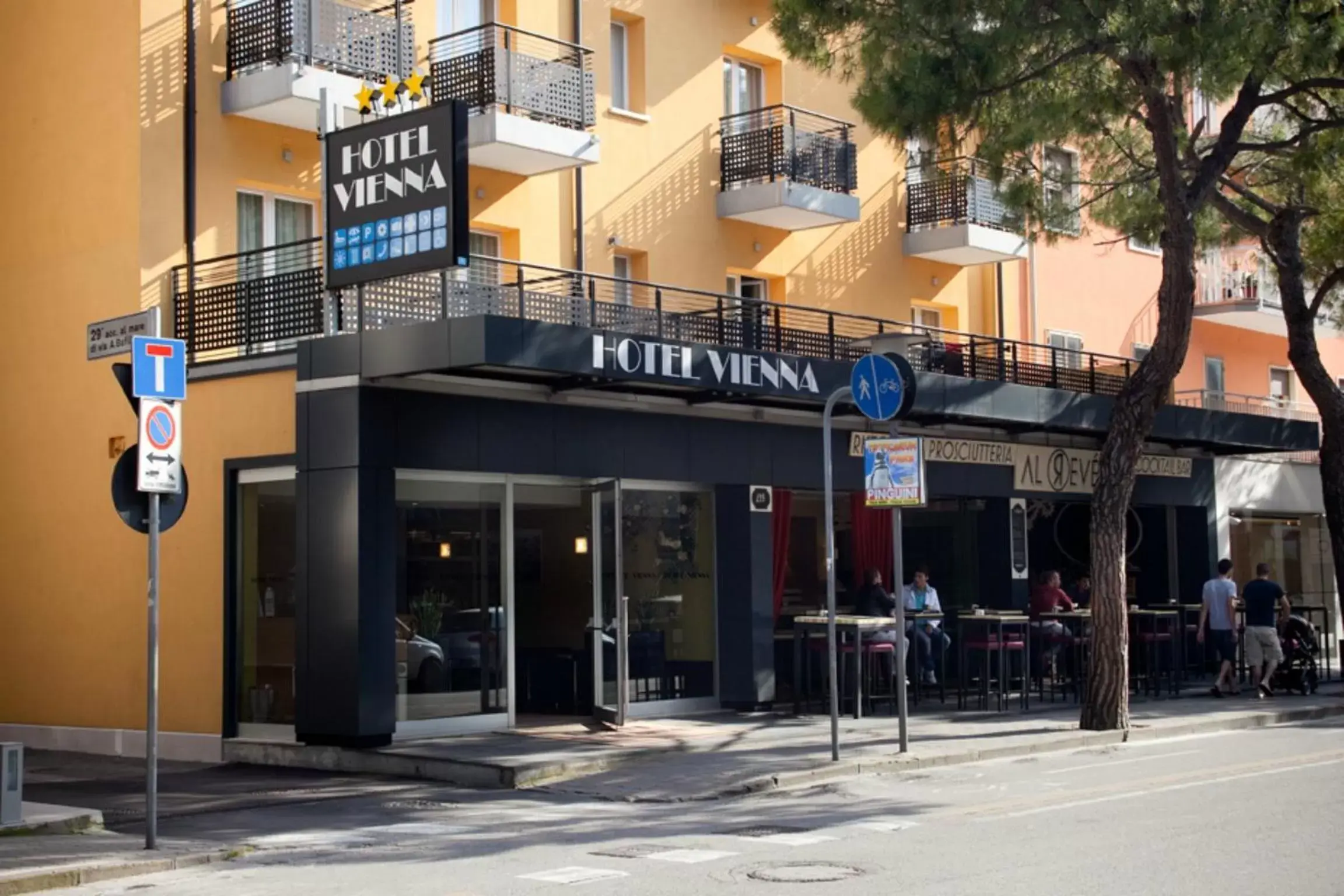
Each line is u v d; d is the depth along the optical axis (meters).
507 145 18.47
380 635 15.53
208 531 16.95
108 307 17.69
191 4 17.59
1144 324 29.91
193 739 16.81
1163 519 27.06
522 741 15.87
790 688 20.12
